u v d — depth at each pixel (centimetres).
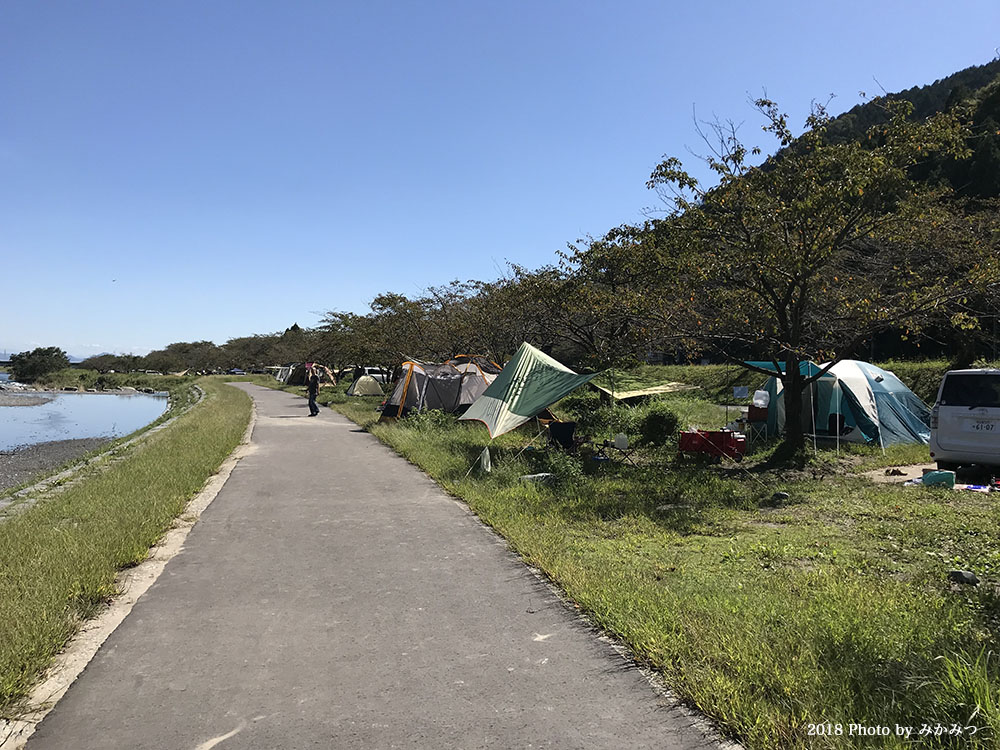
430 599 507
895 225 1088
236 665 395
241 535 702
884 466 1154
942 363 1945
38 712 342
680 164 1118
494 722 329
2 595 464
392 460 1255
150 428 2123
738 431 1437
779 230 1070
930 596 473
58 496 876
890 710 304
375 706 346
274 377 6444
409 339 2862
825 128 1083
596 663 395
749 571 553
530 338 2469
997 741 268
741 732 310
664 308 1199
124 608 489
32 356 7969
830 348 1173
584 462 1122
